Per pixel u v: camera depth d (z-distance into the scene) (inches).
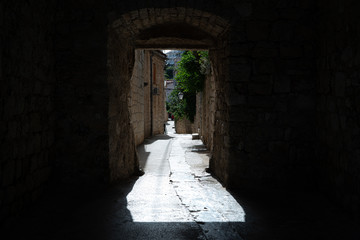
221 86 205.3
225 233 121.0
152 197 167.5
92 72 178.5
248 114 181.8
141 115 487.2
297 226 128.4
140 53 484.1
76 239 114.7
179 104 749.3
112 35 186.7
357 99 133.3
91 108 179.6
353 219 135.7
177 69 461.4
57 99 179.3
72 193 170.9
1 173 120.0
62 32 177.8
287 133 182.1
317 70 177.8
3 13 121.0
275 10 179.3
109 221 132.1
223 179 199.5
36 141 154.2
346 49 143.2
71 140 180.2
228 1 177.8
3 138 121.4
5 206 123.4
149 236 117.6
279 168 182.7
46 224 128.3
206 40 219.5
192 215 140.0
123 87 215.2
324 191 169.8
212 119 350.0
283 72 180.9
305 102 181.2
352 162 137.9
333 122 157.0
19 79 135.0
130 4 175.3
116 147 195.8
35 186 153.9
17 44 132.8
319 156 175.3
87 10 177.0
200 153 349.1
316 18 178.1
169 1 174.6
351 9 138.4
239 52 180.4
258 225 129.3
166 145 450.0
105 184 181.2
